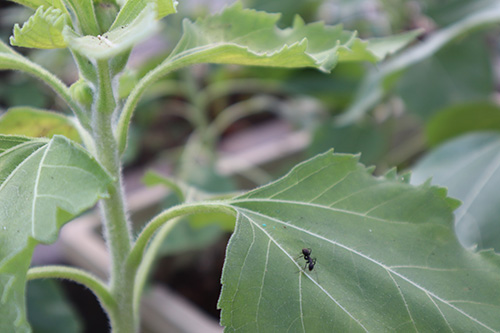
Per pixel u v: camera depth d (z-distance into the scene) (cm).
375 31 67
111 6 26
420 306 24
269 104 69
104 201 27
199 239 47
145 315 42
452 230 26
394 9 61
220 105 74
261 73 63
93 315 48
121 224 27
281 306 23
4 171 23
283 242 25
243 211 25
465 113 48
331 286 24
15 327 20
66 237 49
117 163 27
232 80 65
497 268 25
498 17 45
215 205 26
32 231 21
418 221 26
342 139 57
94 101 26
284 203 26
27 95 56
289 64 25
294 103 71
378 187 26
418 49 48
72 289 47
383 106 66
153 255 31
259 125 80
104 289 28
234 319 23
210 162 56
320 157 26
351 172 26
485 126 49
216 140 71
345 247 25
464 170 38
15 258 20
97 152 26
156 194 54
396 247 25
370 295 24
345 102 65
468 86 53
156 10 21
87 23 25
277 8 61
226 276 23
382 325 23
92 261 46
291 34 29
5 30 59
